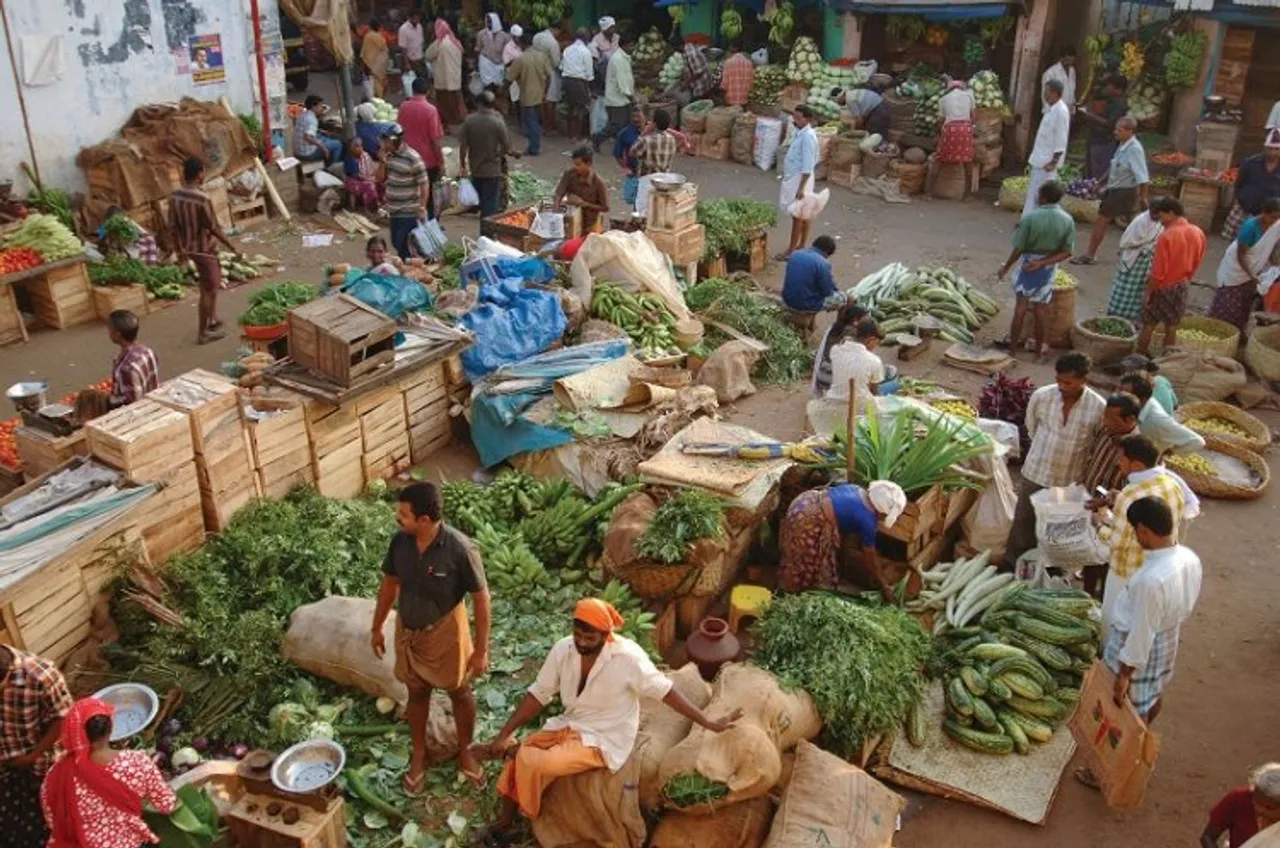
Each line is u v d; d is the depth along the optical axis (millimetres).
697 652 6289
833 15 19234
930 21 18516
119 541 6582
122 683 6137
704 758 5148
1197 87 16094
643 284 10781
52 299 11555
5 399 10203
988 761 6133
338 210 15414
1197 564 5508
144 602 6484
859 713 5793
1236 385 10172
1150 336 10953
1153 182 15391
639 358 9453
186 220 10953
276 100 15789
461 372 9289
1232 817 4812
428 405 9055
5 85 12633
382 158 15125
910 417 7746
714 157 18984
